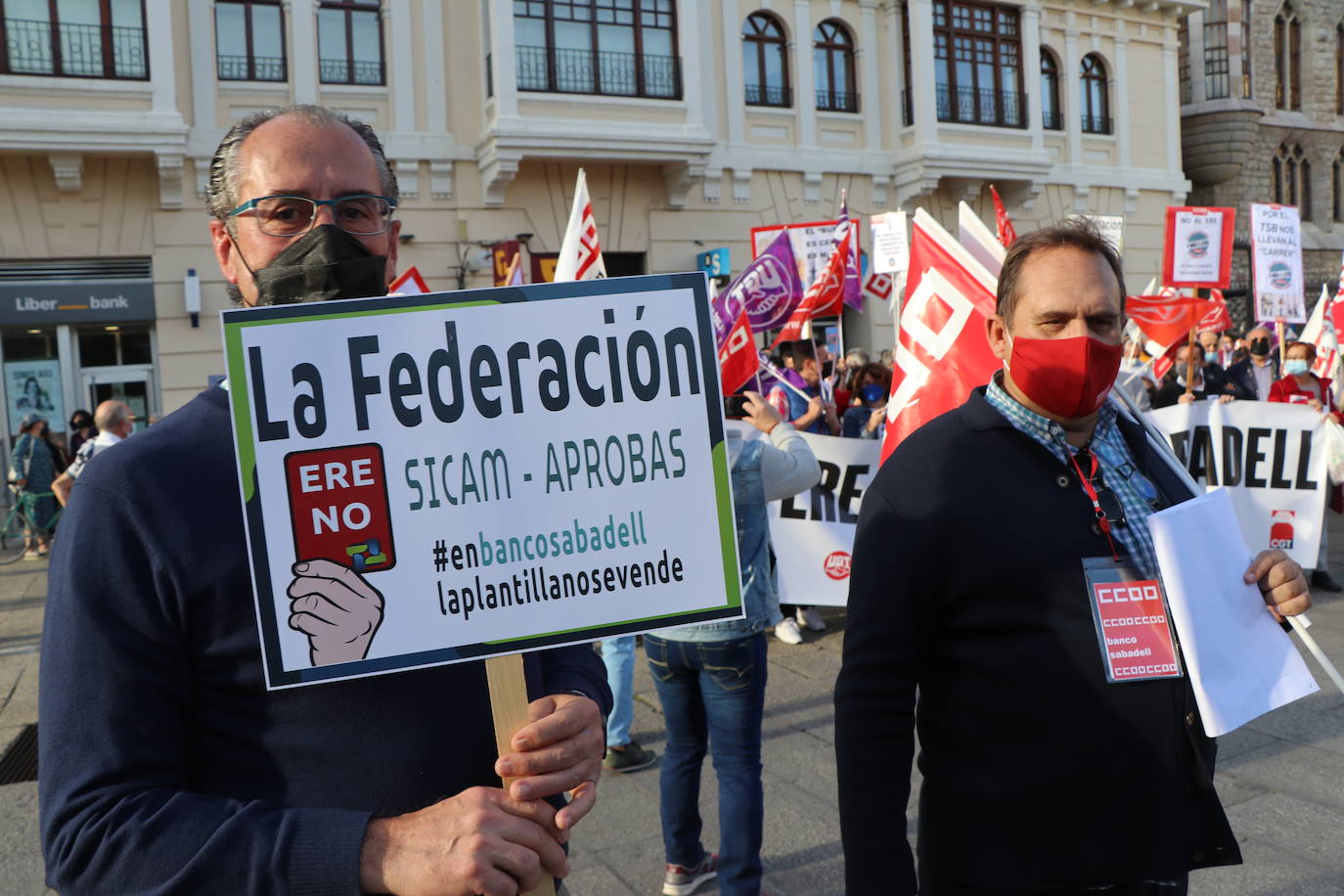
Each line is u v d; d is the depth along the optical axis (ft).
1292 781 12.50
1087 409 5.57
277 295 4.51
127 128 41.34
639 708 16.67
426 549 4.19
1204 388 30.58
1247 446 21.61
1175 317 26.22
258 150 4.58
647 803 12.88
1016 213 61.67
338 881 3.57
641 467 4.48
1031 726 5.39
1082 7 63.62
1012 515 5.51
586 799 4.04
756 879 9.48
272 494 4.05
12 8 40.60
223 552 3.99
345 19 46.68
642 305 4.55
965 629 5.58
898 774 5.54
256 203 4.56
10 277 41.70
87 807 3.63
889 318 57.82
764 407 10.82
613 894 10.64
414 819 3.73
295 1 45.24
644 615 4.40
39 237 41.91
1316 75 81.56
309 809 3.76
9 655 21.17
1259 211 32.09
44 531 35.78
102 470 3.99
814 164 56.03
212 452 4.12
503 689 4.19
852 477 20.31
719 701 9.71
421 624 4.14
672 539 4.48
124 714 3.79
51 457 35.86
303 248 4.49
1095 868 5.28
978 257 10.12
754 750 9.75
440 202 48.44
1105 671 5.33
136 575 3.90
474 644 4.19
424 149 47.62
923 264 10.02
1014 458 5.66
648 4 50.65
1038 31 59.72
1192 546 5.31
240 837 3.59
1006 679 5.44
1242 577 5.48
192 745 4.09
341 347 4.22
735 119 54.19
